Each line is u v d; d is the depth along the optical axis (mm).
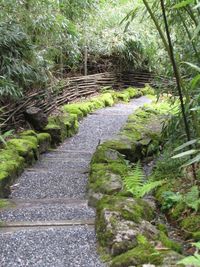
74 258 2080
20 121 4973
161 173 3352
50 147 4992
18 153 3867
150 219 2482
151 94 10844
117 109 8281
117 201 2439
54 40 5961
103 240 2156
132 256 1880
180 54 3357
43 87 5832
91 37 9156
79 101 8047
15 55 4488
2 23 4410
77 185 3428
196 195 2658
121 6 10234
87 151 4879
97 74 9586
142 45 9906
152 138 4605
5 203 2900
